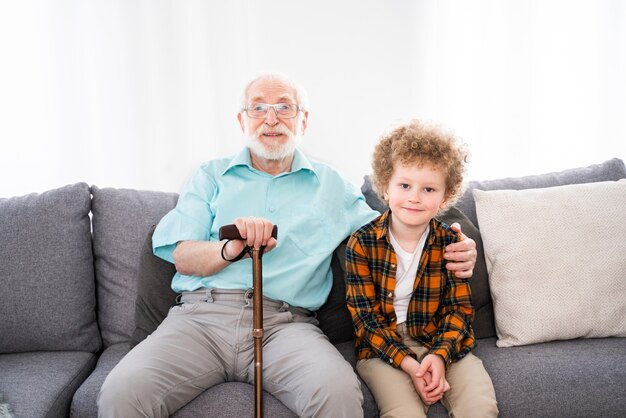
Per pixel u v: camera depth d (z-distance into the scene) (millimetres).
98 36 2107
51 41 2070
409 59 2268
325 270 1640
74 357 1623
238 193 1650
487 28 2262
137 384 1214
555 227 1611
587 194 1674
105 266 1782
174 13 2143
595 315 1545
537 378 1355
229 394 1323
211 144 2207
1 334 1627
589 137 2314
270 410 1295
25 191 2084
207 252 1463
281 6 2203
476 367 1365
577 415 1316
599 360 1414
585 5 2270
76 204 1750
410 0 2246
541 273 1568
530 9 2258
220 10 2172
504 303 1567
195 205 1644
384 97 2273
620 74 2293
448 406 1312
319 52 2234
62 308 1663
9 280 1637
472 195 1819
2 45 2027
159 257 1646
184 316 1488
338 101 2262
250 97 1703
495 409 1272
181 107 2174
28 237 1677
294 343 1392
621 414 1320
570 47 2281
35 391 1363
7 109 2045
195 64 2170
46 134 2088
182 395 1307
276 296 1544
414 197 1370
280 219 1639
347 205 1745
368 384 1380
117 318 1749
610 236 1604
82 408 1337
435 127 1452
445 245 1470
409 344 1459
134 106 2145
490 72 2273
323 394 1216
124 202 1833
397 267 1485
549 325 1524
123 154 2156
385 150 1480
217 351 1424
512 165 2307
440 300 1485
